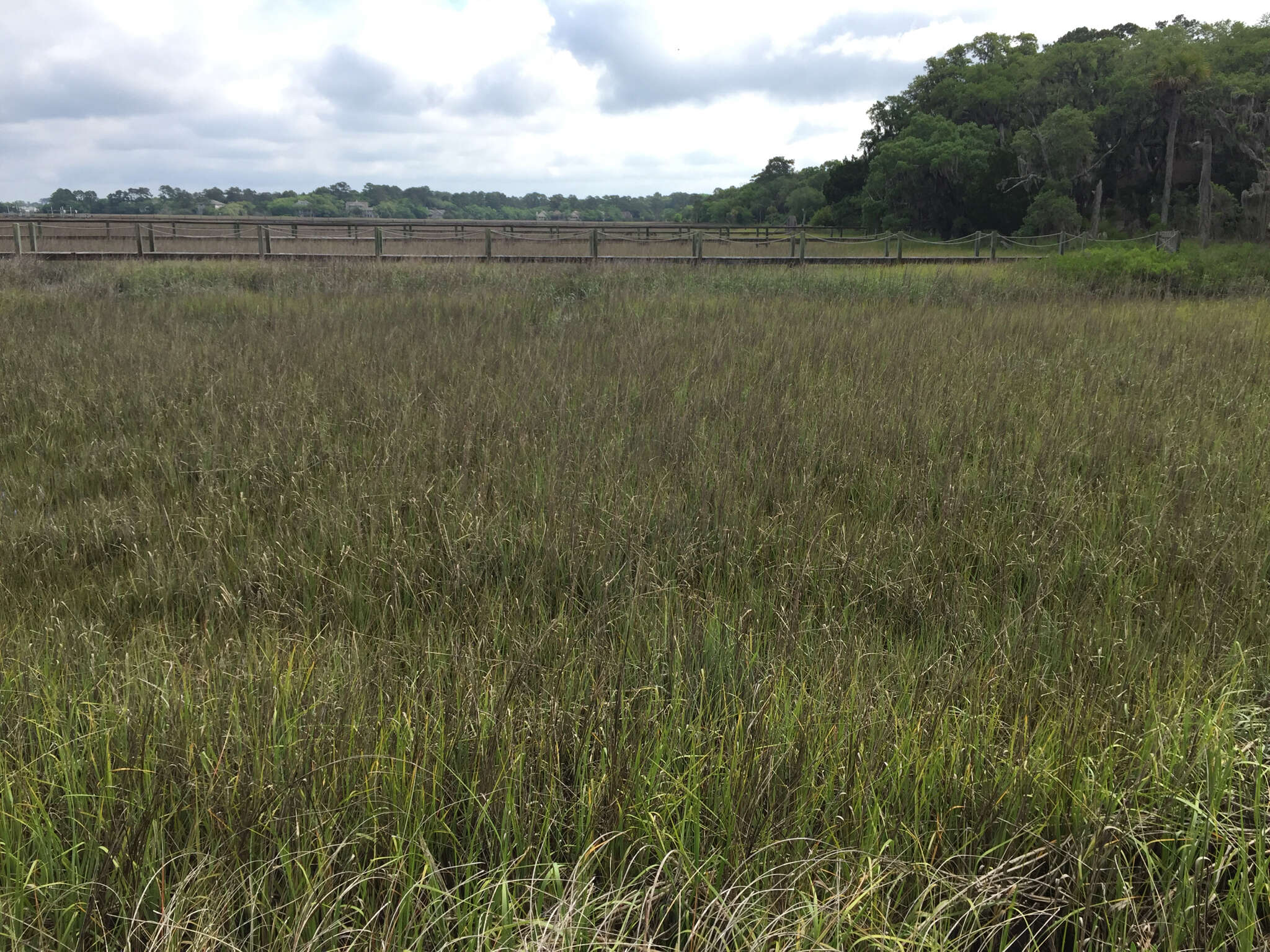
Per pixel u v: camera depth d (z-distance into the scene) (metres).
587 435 7.28
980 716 3.49
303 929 2.50
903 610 4.79
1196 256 23.86
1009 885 2.87
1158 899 2.82
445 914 2.59
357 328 12.39
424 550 5.28
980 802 3.14
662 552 5.31
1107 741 3.43
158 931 2.40
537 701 3.56
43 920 2.58
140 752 3.11
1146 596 4.96
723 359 10.48
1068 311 16.23
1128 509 6.05
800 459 6.98
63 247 28.05
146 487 6.46
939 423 7.93
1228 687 3.79
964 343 12.25
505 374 9.63
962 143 60.88
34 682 3.65
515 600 4.78
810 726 3.38
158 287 17.70
